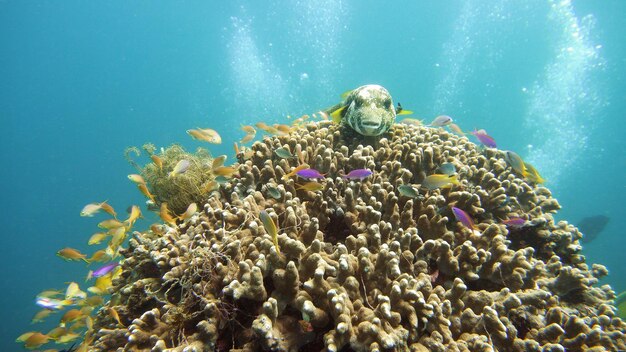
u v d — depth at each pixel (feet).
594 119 29.58
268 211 2.10
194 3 49.08
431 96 33.09
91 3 51.08
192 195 3.26
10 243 32.65
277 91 32.83
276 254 1.71
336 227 2.35
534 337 1.82
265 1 38.58
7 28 53.26
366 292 1.72
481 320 1.75
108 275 2.66
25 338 2.67
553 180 25.86
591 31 29.45
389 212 2.25
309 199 2.46
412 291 1.59
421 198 2.39
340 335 1.46
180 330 1.72
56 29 54.34
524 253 2.20
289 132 3.06
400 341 1.46
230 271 1.77
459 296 1.81
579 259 2.64
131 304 2.15
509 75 28.48
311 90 32.94
